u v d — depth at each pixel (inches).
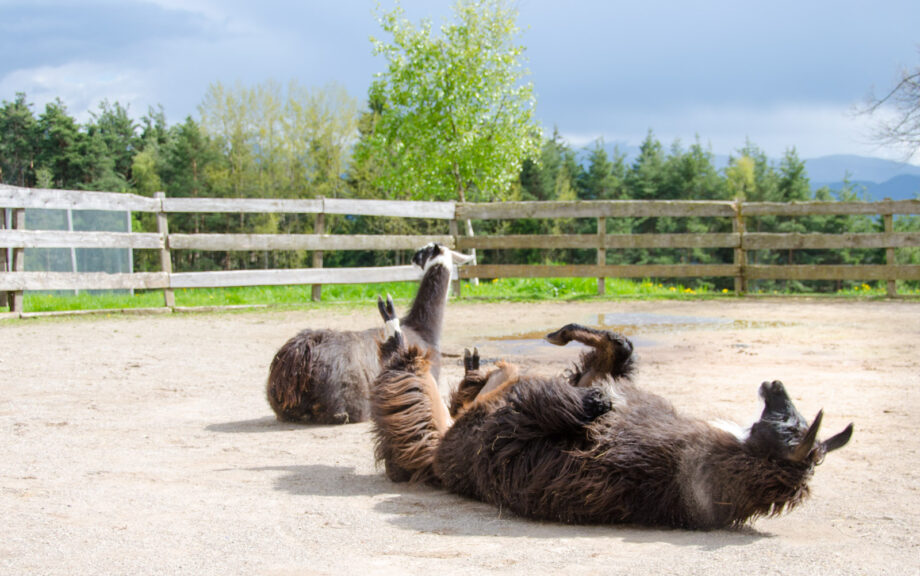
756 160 2874.0
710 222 2546.8
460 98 911.7
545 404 136.3
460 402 183.2
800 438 120.0
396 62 909.2
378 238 637.9
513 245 683.4
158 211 556.7
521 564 112.4
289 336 430.0
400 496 156.3
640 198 2706.7
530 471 136.2
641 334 430.0
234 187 2087.8
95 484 163.2
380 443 169.5
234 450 201.5
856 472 169.3
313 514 141.3
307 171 2107.5
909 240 649.6
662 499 129.1
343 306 588.7
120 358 354.0
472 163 924.0
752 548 120.3
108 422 232.2
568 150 2878.9
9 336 422.0
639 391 145.5
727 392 262.5
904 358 339.3
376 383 170.7
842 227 2343.8
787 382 281.6
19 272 502.9
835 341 398.0
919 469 171.0
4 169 2522.1
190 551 118.6
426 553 118.2
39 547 119.8
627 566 111.0
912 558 115.0
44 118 2463.1
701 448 126.3
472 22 901.8
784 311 551.5
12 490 157.0
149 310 538.9
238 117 2122.3
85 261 770.2
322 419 235.8
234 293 657.6
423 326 245.6
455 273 671.1
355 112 2055.9
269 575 107.6
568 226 2407.7
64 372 317.1
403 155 953.5
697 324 477.1
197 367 334.6
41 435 212.8
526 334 432.1
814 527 132.7
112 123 2888.8
